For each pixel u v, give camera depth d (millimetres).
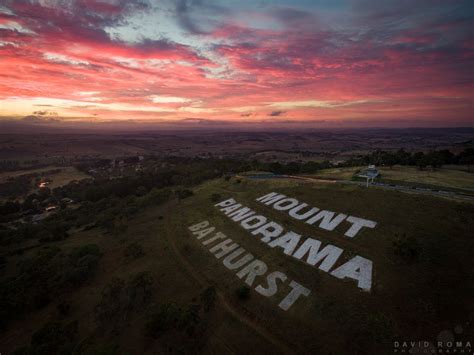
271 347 31750
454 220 46031
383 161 117938
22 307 43562
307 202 65438
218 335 34125
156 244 62250
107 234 75625
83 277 49750
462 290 33250
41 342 33344
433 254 39688
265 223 60469
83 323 38688
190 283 45594
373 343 29875
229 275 46031
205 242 58406
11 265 63531
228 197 82750
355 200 60531
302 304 37000
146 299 41781
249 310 37750
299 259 46031
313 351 30516
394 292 35219
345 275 40156
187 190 100375
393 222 49531
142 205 97000
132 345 33812
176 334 34312
